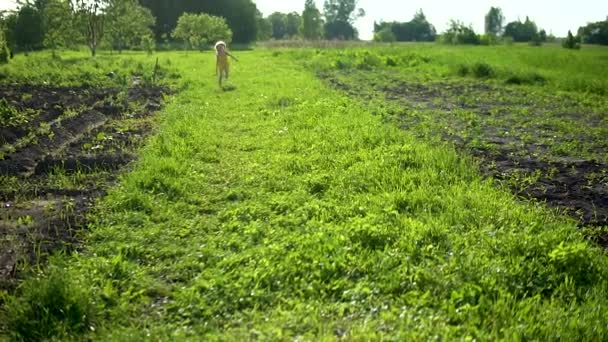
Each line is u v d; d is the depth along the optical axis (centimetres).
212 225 680
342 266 546
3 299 495
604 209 762
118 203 730
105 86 2030
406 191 787
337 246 587
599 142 1214
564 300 503
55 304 471
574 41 5216
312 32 9069
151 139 1114
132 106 1522
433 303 486
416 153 970
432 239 618
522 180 887
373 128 1179
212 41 5728
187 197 777
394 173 860
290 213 710
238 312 484
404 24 10994
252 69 2856
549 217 701
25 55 3934
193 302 498
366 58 3294
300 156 989
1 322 465
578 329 445
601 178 916
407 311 468
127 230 661
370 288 513
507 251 577
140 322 474
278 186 823
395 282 517
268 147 1073
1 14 4228
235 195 784
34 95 1689
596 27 7350
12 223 670
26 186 815
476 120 1442
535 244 582
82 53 4719
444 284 511
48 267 550
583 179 906
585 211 753
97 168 901
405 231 632
